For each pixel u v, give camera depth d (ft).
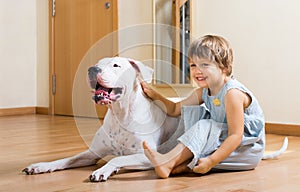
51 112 12.80
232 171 4.48
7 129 8.70
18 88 13.10
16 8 13.12
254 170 4.55
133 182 3.89
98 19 11.36
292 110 7.95
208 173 4.35
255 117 4.58
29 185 3.79
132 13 10.46
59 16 12.56
